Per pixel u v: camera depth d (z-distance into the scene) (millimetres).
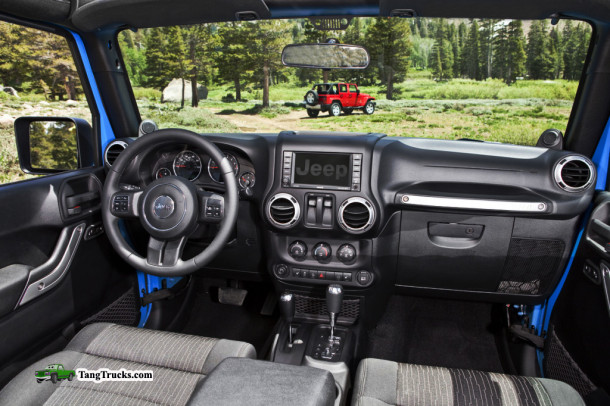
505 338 2303
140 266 1634
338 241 1993
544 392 1181
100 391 1189
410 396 1191
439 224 2010
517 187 1865
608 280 1470
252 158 2025
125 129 2422
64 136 2121
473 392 1188
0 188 1593
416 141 2072
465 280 2098
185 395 1171
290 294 1981
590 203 1807
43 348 1759
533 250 1947
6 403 1125
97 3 1743
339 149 1896
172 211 1556
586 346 1628
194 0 1626
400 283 2203
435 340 2457
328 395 1000
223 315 2686
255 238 2254
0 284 1450
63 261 1790
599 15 1546
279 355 1929
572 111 1923
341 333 2016
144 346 1349
